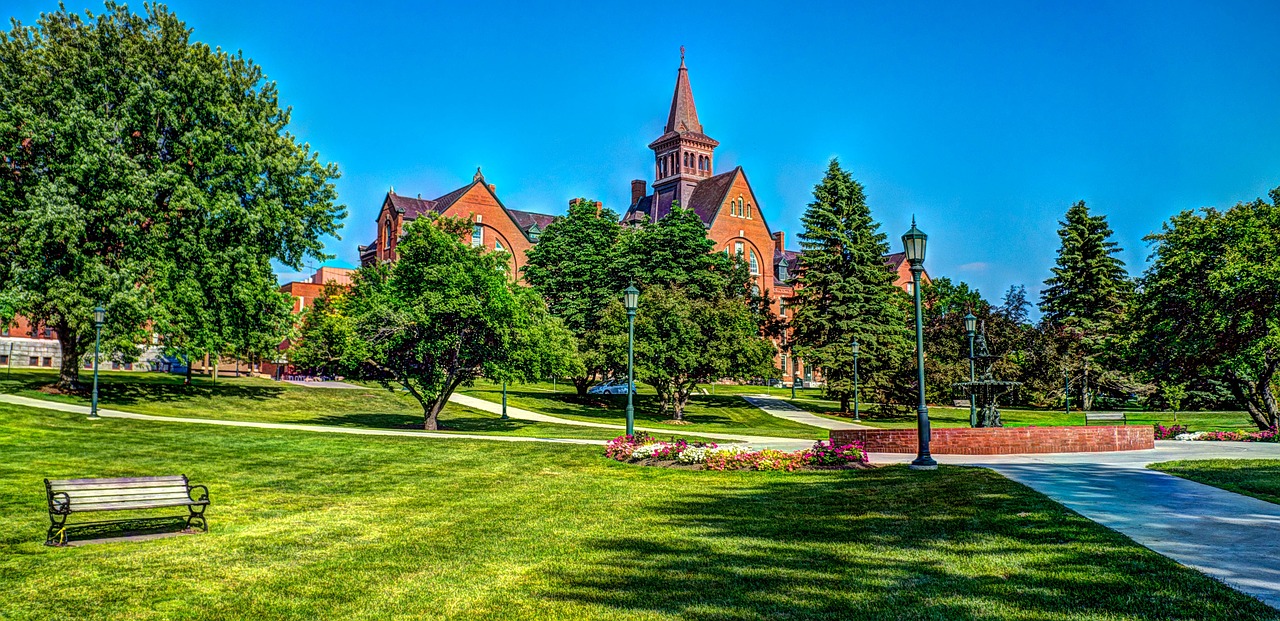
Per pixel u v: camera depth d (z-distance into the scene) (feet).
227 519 43.39
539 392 196.65
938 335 205.57
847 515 41.19
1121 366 129.39
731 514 42.96
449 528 40.88
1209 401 196.34
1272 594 24.25
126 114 121.90
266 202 132.36
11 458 62.75
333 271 320.50
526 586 29.58
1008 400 218.38
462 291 107.04
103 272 116.16
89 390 132.98
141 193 119.85
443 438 88.43
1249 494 43.52
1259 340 105.91
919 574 28.86
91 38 128.36
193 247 124.36
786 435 128.47
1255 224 108.68
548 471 63.10
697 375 159.94
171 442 77.87
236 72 143.43
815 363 186.60
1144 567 27.40
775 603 26.35
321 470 63.05
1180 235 116.37
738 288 216.13
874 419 177.17
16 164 122.11
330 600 28.14
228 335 130.11
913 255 60.39
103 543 36.78
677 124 342.64
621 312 163.02
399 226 284.20
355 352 103.91
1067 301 205.77
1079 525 34.42
